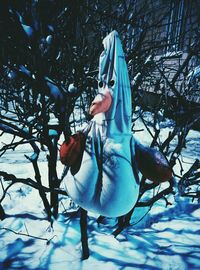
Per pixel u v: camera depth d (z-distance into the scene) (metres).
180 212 3.30
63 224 2.78
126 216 2.50
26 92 2.88
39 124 2.75
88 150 1.75
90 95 3.48
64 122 2.04
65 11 2.60
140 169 1.78
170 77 5.33
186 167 4.90
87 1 3.14
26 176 4.12
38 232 2.65
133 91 2.90
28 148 5.62
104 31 3.29
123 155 1.70
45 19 2.38
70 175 1.83
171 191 2.73
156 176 1.74
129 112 1.75
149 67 3.41
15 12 2.01
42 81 1.99
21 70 2.06
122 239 2.58
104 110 1.66
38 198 3.38
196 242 2.60
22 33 2.01
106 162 1.69
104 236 2.59
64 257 2.30
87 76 2.83
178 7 4.04
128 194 1.69
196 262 2.26
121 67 1.68
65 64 2.97
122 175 1.67
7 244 2.46
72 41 2.86
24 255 2.32
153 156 1.75
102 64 1.71
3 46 2.12
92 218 2.94
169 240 2.62
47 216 2.93
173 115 3.23
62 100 2.00
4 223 2.81
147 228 2.89
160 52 5.29
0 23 2.06
